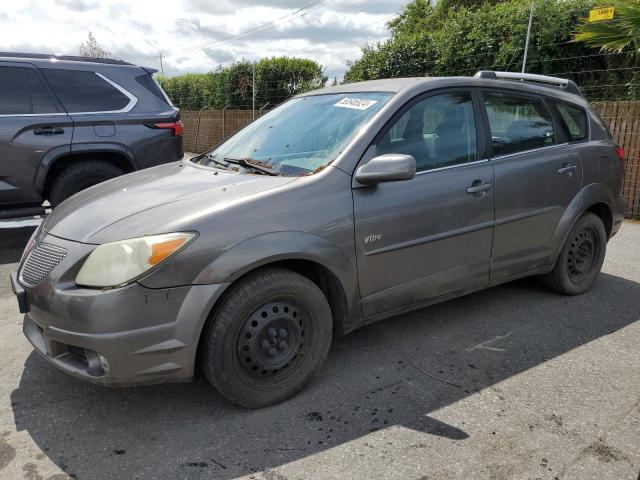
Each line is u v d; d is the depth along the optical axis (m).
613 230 4.64
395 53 12.85
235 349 2.65
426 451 2.49
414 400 2.91
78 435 2.61
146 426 2.68
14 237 6.43
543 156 3.95
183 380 2.59
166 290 2.45
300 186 2.87
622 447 2.53
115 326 2.41
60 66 5.71
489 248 3.65
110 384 2.49
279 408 2.83
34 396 2.95
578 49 9.72
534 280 4.70
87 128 5.66
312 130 3.43
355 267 3.00
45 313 2.59
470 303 4.30
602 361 3.37
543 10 9.80
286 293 2.74
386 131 3.20
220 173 3.26
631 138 7.59
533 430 2.66
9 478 2.30
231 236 2.58
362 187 3.03
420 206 3.23
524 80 4.36
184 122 18.61
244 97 19.28
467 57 11.20
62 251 2.66
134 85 6.11
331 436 2.60
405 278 3.25
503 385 3.08
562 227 4.12
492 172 3.61
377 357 3.40
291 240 2.72
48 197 5.77
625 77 9.15
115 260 2.46
